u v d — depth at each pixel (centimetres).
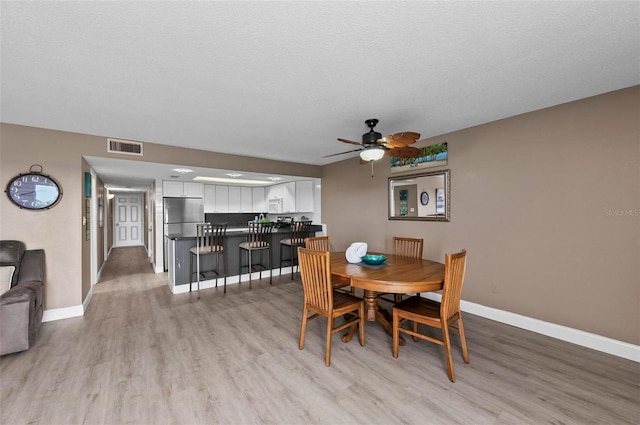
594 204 250
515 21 148
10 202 302
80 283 337
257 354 244
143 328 297
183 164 426
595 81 221
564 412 173
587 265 254
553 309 275
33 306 255
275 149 444
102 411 173
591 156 251
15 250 290
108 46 168
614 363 227
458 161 350
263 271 526
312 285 245
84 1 130
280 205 677
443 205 365
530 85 227
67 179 334
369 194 479
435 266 274
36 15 139
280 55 180
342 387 198
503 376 210
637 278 230
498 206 313
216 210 674
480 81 220
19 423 163
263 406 179
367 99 252
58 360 232
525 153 292
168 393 191
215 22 147
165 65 191
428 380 206
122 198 1002
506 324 306
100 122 307
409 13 142
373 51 176
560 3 135
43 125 314
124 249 911
